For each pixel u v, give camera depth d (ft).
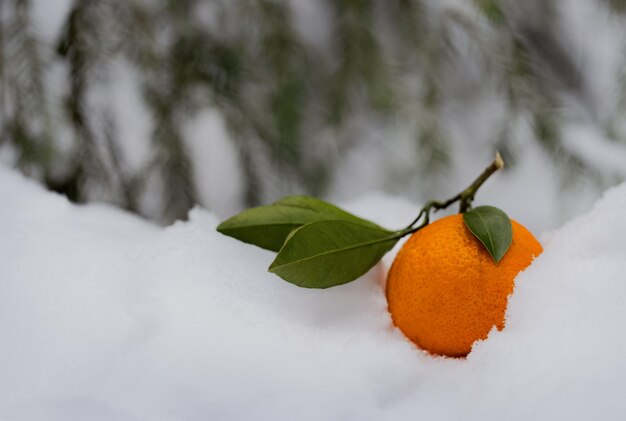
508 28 2.59
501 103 2.64
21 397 1.53
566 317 1.54
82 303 1.63
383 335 1.63
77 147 2.43
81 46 2.39
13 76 2.35
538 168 2.69
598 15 2.66
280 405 1.51
